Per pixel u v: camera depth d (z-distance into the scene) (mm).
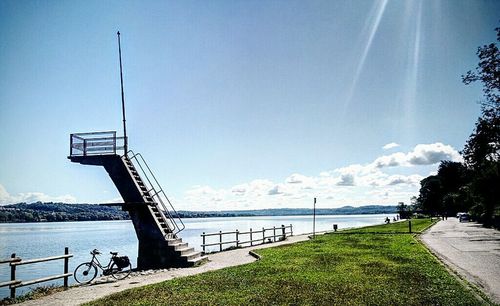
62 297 11539
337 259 17422
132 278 15172
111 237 78375
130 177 20312
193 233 84688
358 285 11523
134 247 49844
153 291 11391
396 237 30406
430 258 17109
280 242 30828
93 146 21000
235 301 9836
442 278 12453
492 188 46438
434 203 115812
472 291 10625
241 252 23891
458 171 107500
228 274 14109
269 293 10656
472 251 20734
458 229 42344
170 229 20750
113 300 10414
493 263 16156
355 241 27391
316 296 10195
